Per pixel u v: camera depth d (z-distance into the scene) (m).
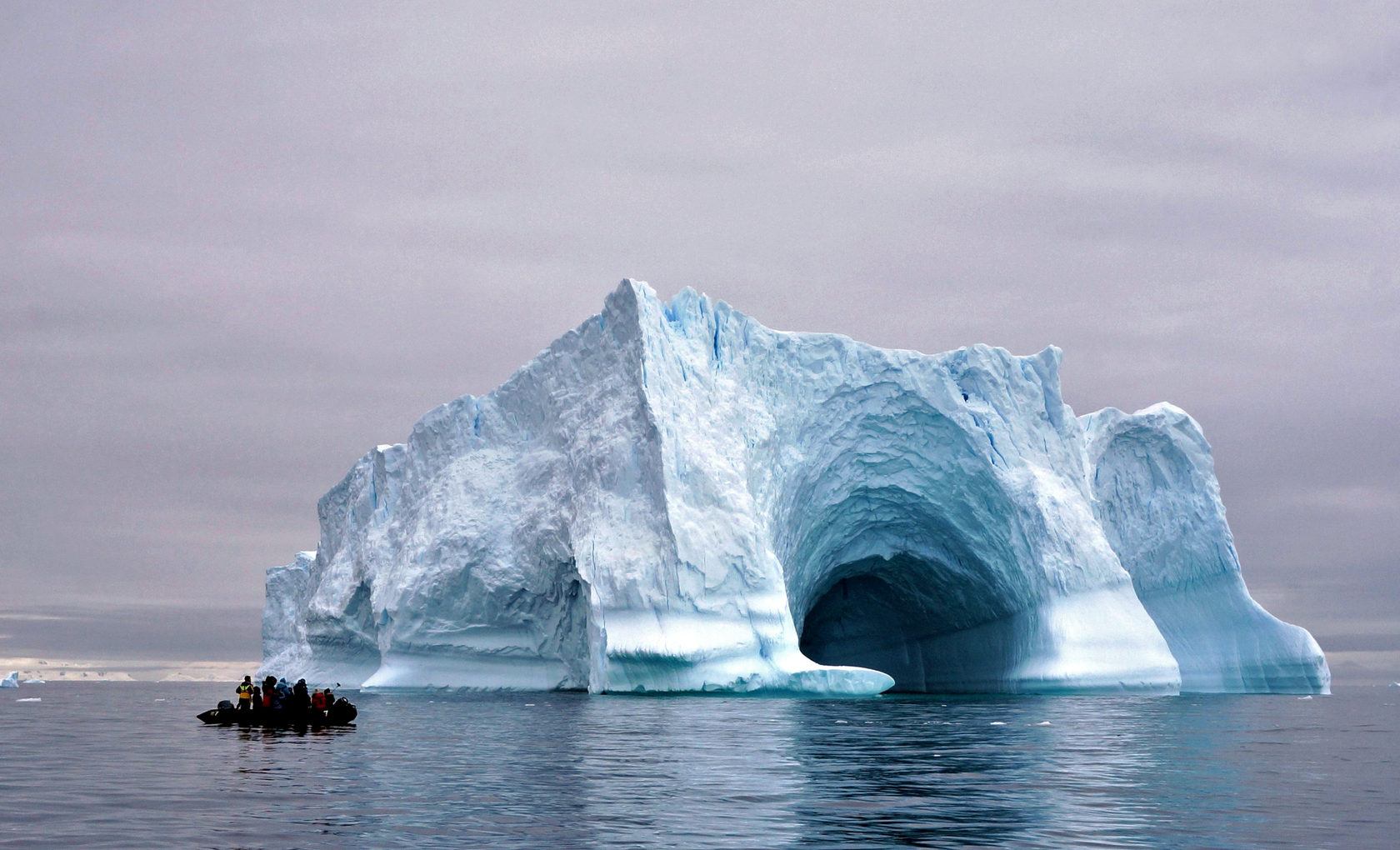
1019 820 16.44
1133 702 51.78
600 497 54.88
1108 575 59.72
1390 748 28.09
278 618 95.19
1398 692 89.31
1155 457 65.94
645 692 52.06
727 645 51.78
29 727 36.84
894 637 77.12
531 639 59.53
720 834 15.16
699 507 54.00
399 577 61.66
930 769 22.41
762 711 41.31
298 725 35.06
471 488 62.38
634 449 54.97
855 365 60.78
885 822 16.20
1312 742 30.12
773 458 58.19
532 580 58.44
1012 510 60.47
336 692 63.69
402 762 23.42
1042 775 21.67
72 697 77.31
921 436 61.97
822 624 79.12
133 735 32.03
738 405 57.91
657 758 24.31
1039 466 61.78
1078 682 56.97
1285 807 17.94
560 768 22.38
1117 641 58.22
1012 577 61.78
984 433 61.03
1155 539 65.12
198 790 19.14
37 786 19.78
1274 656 61.56
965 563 64.88
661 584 52.16
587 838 14.80
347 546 73.69
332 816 16.44
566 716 38.25
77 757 25.12
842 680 53.38
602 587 52.59
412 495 65.88
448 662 61.03
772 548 57.31
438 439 65.69
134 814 16.58
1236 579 63.38
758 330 60.19
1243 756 25.70
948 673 71.38
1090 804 17.97
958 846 14.54
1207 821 16.53
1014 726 34.50
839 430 60.88
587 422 57.94
